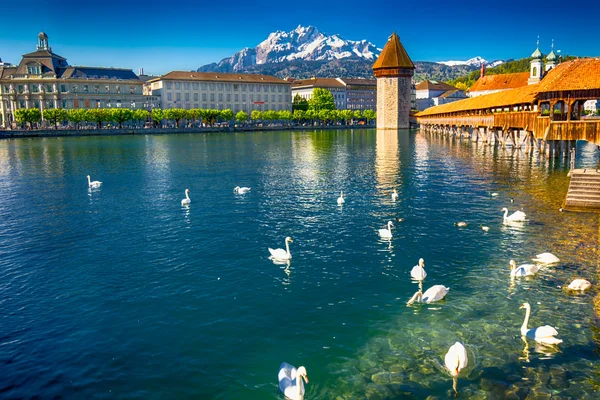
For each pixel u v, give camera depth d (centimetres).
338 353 1308
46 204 3300
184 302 1641
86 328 1466
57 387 1178
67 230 2580
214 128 15162
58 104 15525
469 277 1809
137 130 13600
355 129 17638
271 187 3919
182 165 5628
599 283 1711
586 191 2883
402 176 4397
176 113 15325
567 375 1180
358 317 1508
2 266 2020
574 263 1911
